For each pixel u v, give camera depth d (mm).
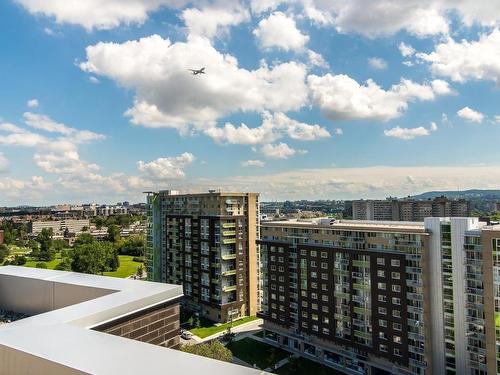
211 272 104875
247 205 108562
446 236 64125
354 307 75000
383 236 71500
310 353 83375
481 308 60406
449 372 64062
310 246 82000
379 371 73000
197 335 94375
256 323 102562
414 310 66938
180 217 114125
